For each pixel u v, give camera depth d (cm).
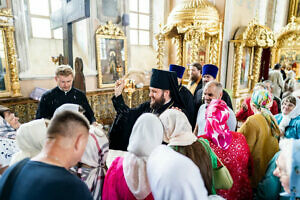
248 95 532
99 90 552
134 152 96
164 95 198
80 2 250
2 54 402
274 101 317
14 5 412
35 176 71
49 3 509
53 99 242
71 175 76
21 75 437
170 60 680
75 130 81
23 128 115
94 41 536
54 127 80
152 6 694
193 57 455
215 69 303
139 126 99
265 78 546
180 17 468
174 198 61
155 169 69
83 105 262
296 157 74
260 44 471
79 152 83
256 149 156
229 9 479
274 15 775
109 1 550
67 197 69
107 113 581
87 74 528
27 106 440
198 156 101
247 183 140
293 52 720
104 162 118
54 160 77
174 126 111
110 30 551
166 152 73
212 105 145
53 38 523
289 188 77
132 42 673
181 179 61
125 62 594
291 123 201
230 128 181
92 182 111
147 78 663
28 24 482
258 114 165
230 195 135
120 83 211
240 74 496
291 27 699
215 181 115
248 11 533
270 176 121
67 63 319
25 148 115
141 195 90
